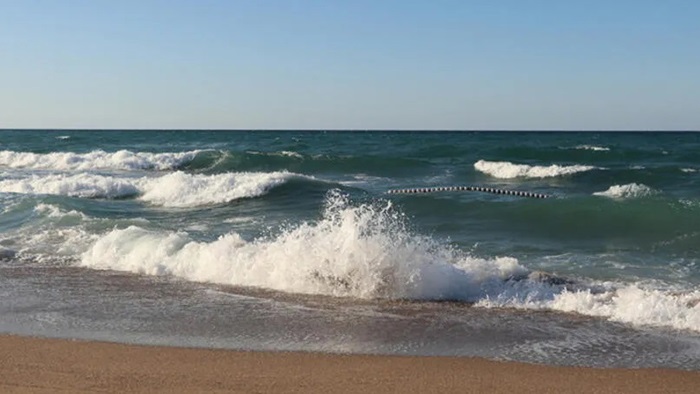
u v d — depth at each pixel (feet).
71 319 23.12
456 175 86.84
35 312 24.07
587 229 41.65
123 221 41.06
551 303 24.71
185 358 18.89
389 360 18.84
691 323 22.03
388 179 82.28
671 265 31.42
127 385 16.76
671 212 43.39
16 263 32.48
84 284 28.25
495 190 66.49
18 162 102.37
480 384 17.01
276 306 24.72
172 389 16.51
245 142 173.68
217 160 96.99
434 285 26.16
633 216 43.29
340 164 94.94
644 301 23.76
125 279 29.09
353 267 26.55
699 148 140.15
